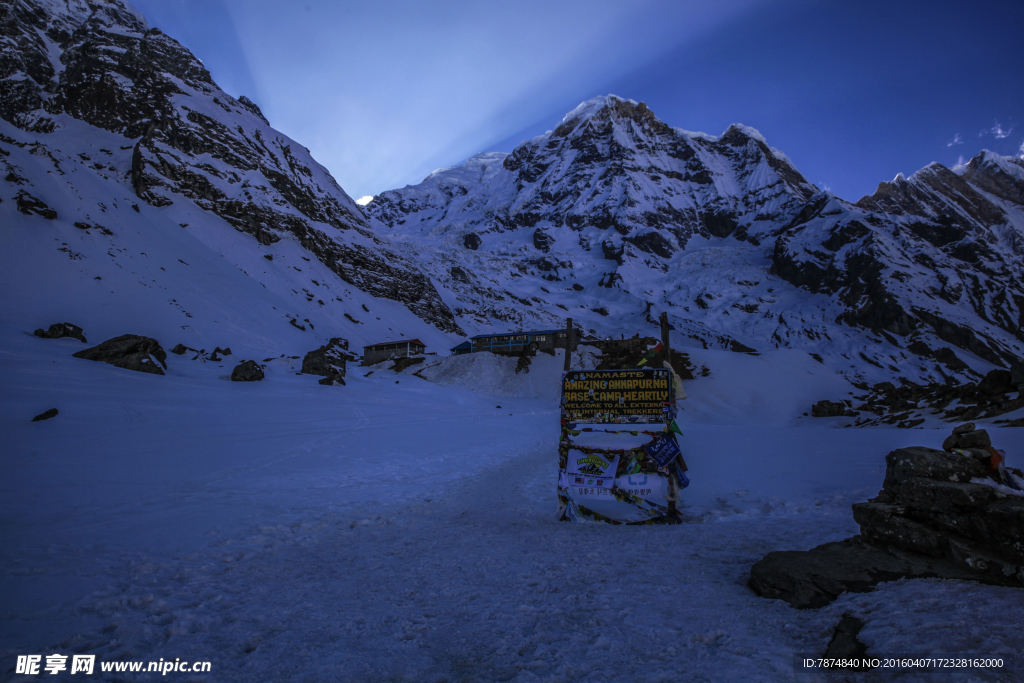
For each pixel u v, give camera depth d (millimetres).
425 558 5547
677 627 3346
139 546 6230
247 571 5312
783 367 63250
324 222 112562
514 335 61781
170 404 24609
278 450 15750
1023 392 23641
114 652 3326
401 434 21500
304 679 2939
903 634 2814
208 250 82188
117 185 88312
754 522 6359
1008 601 3021
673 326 129125
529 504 8680
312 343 67688
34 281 50156
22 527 7059
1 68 104812
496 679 2881
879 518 4227
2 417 17797
